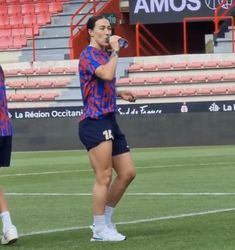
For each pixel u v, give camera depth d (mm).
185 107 39469
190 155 32781
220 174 24125
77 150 39375
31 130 40031
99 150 11742
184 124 38875
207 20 48156
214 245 11258
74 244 11641
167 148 38094
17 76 47062
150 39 51188
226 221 13789
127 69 45281
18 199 18719
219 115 38625
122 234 12430
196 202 17016
